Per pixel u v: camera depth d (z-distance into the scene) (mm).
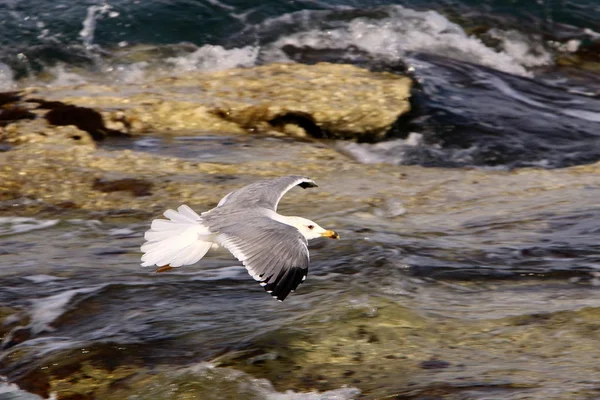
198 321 11438
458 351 10547
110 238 14805
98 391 10141
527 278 12781
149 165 17656
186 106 20188
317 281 12500
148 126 19797
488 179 18062
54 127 19094
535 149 20641
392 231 14719
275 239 7574
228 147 19125
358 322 11164
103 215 15742
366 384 9891
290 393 9812
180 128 19969
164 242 8039
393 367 10227
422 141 20641
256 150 19016
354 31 26172
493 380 9734
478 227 15141
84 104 19969
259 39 25906
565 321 11180
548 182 17797
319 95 20859
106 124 19500
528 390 9461
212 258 13797
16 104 19875
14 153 17812
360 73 22250
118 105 20109
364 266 12961
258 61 25125
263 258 7453
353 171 18266
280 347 10648
